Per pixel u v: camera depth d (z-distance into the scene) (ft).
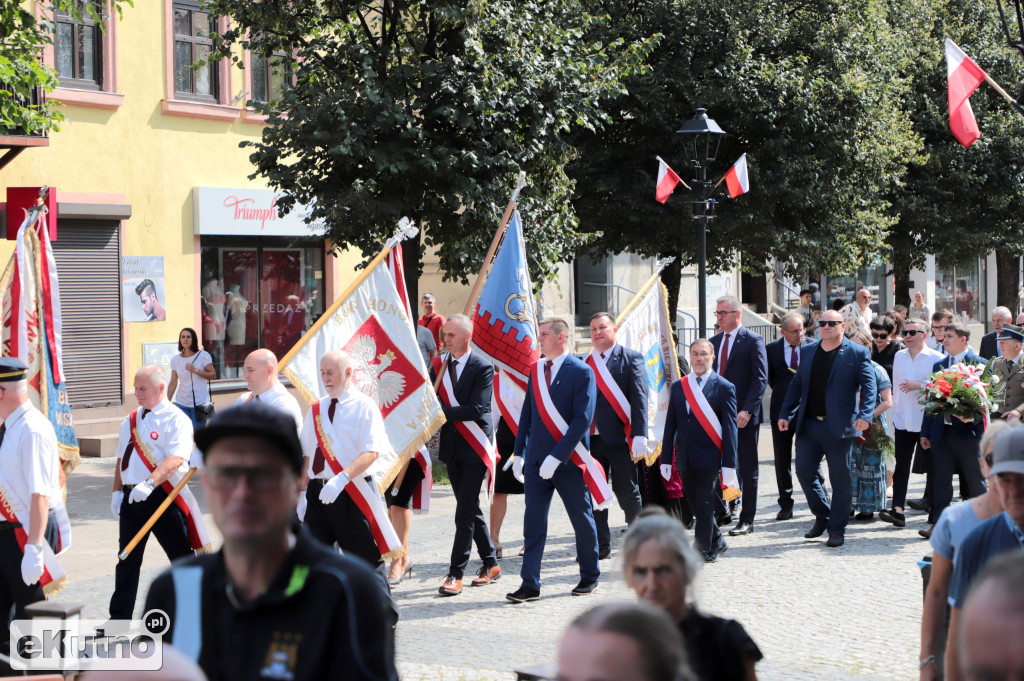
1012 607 6.39
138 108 65.41
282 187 48.14
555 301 91.09
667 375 40.47
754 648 12.55
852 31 70.08
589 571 30.25
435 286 81.97
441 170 47.37
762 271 79.10
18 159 59.62
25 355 26.55
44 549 23.41
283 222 72.59
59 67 61.82
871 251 78.02
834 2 69.31
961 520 15.49
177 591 9.51
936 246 94.07
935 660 15.80
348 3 49.70
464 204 48.80
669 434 34.50
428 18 50.14
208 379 53.31
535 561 29.73
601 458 35.47
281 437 9.30
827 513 37.58
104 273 63.21
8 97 44.57
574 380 29.60
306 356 30.19
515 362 35.53
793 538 37.91
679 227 67.97
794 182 68.54
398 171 46.98
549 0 52.49
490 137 49.44
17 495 23.06
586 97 51.88
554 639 25.68
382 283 31.01
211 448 9.36
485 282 36.09
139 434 26.63
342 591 9.32
